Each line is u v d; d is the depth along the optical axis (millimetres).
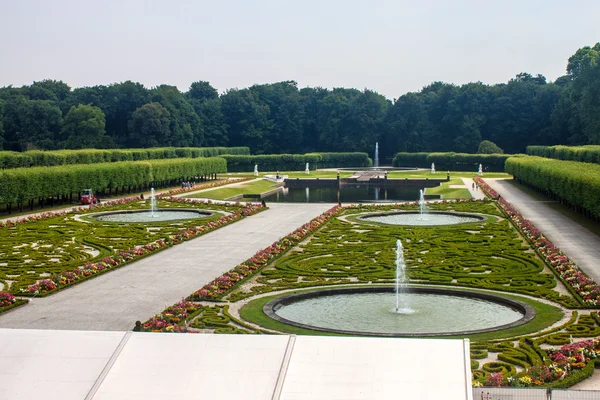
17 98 189250
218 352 21281
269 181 148625
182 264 53719
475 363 29938
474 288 45250
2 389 20453
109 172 110125
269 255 54406
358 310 40594
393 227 71625
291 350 21109
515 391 22500
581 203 77062
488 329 35031
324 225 74062
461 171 189875
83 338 22125
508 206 85625
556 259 50844
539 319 37062
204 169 148250
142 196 104125
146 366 20969
